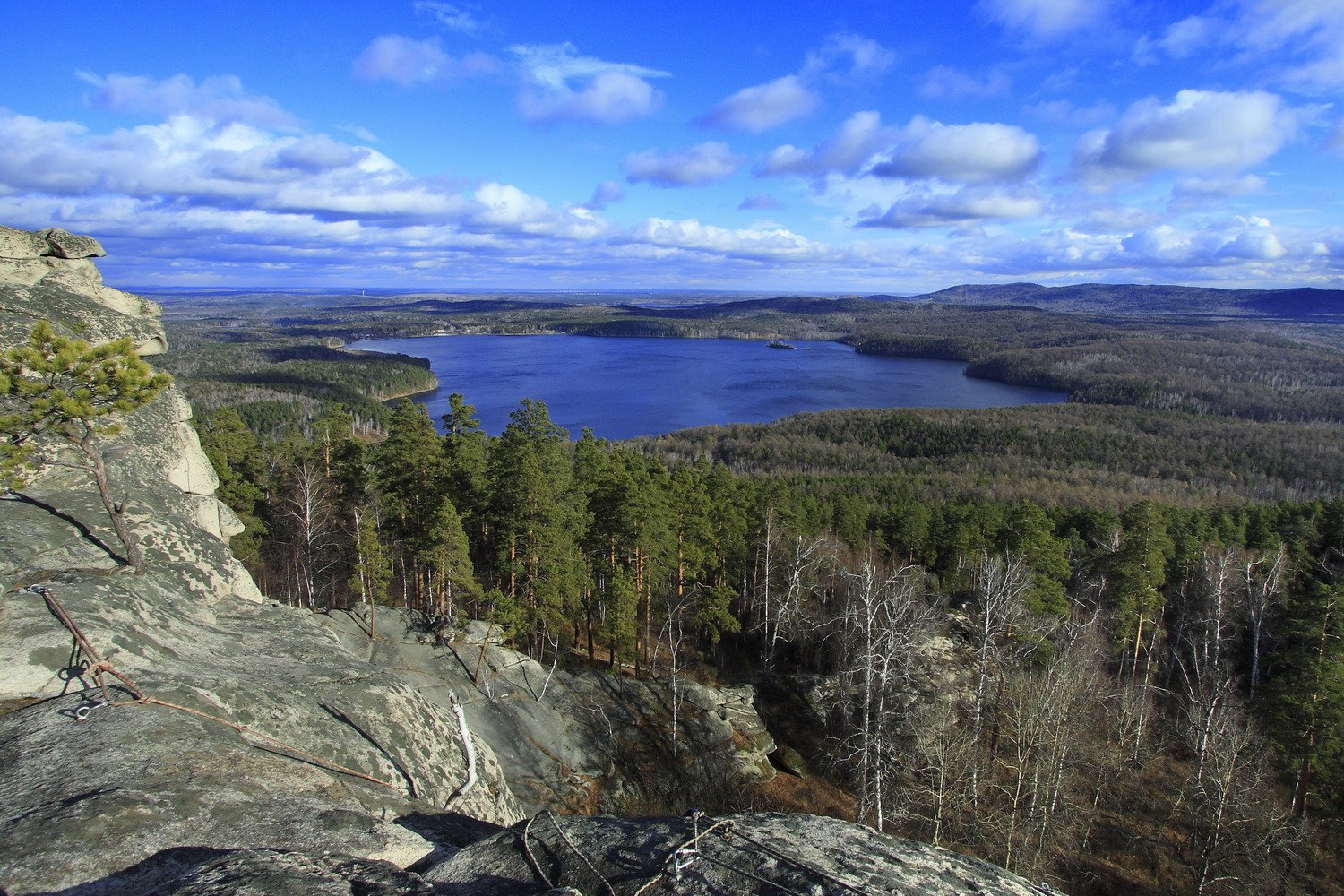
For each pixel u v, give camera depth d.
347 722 13.47
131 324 22.45
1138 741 30.03
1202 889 23.39
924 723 24.42
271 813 8.83
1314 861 24.39
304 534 37.66
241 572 18.88
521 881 7.30
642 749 29.06
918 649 23.80
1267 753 26.33
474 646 30.84
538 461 31.86
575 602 33.78
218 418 44.94
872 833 8.24
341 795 10.46
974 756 23.20
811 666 37.81
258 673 14.02
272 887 6.07
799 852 7.54
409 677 27.80
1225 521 48.09
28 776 8.64
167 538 17.20
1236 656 40.53
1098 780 28.48
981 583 26.08
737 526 40.38
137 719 10.20
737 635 43.41
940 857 7.79
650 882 7.04
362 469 37.53
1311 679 24.86
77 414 13.82
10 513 15.43
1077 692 24.77
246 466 44.97
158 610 14.53
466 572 29.81
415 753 14.10
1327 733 24.47
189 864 7.50
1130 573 34.69
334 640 17.81
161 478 20.06
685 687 33.16
